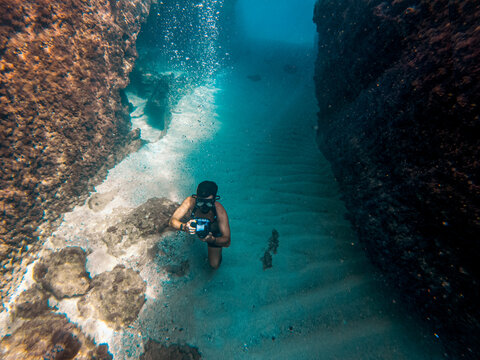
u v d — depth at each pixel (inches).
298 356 75.1
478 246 53.4
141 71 272.5
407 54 84.2
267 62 524.1
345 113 136.6
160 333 82.8
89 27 120.3
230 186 158.7
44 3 94.4
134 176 151.4
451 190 56.9
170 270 101.3
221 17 528.4
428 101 64.2
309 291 91.8
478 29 53.5
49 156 102.3
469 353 61.1
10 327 78.5
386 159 84.3
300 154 188.9
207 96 323.9
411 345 70.1
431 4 75.1
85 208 119.8
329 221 121.2
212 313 88.8
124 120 164.1
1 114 82.0
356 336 75.8
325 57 179.6
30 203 93.2
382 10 100.3
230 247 115.0
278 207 136.9
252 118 271.0
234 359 76.8
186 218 120.8
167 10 347.3
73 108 112.7
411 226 70.4
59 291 86.3
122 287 91.3
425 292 68.1
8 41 83.1
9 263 83.9
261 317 86.6
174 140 206.8
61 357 73.0
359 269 94.3
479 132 51.1
